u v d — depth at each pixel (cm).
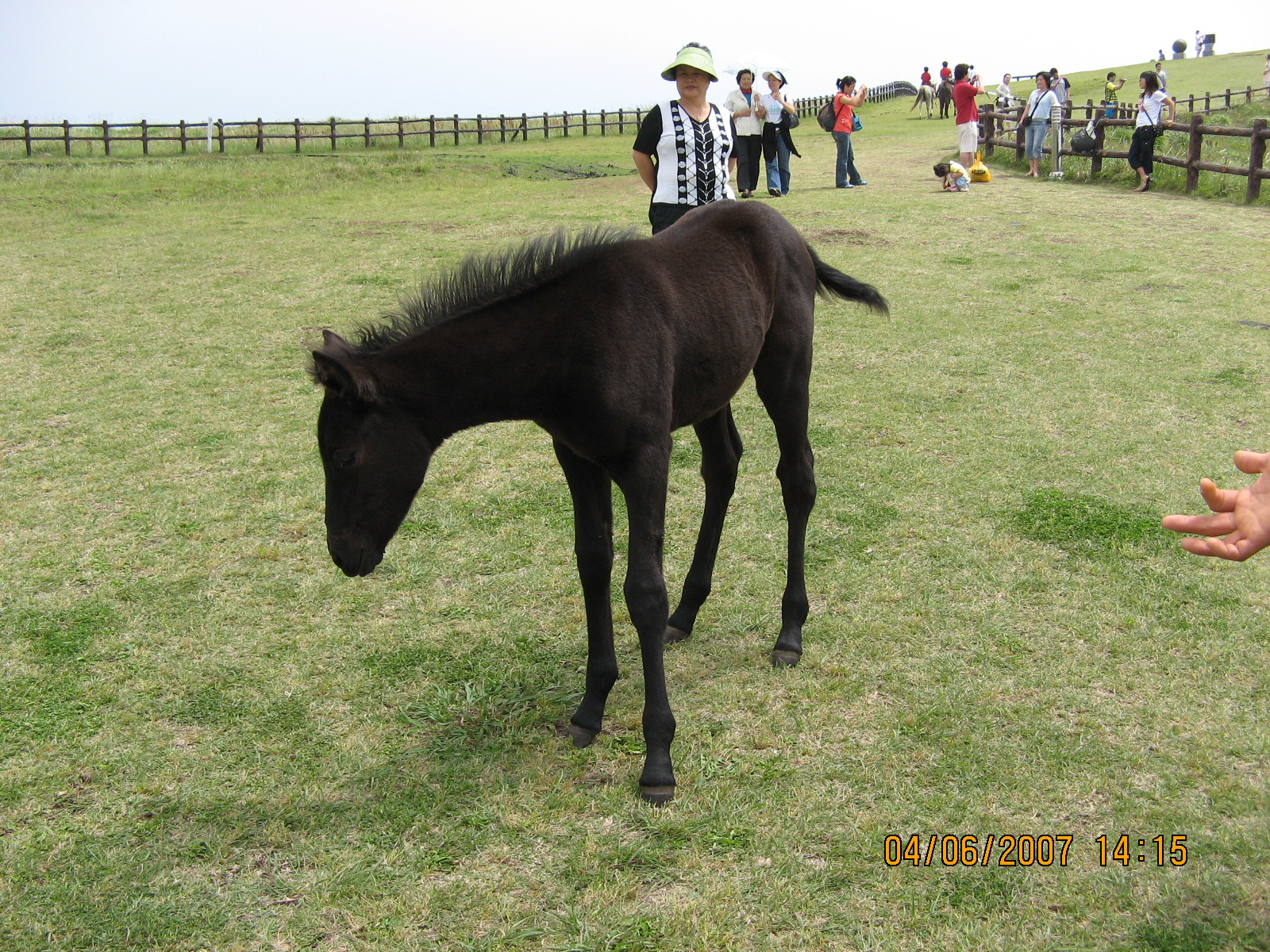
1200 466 497
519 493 509
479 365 284
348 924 244
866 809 277
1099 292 830
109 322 816
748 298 330
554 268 286
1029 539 434
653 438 291
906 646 360
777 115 1341
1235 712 314
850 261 959
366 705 337
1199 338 700
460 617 394
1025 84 4606
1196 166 1338
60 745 319
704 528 375
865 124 3244
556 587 415
